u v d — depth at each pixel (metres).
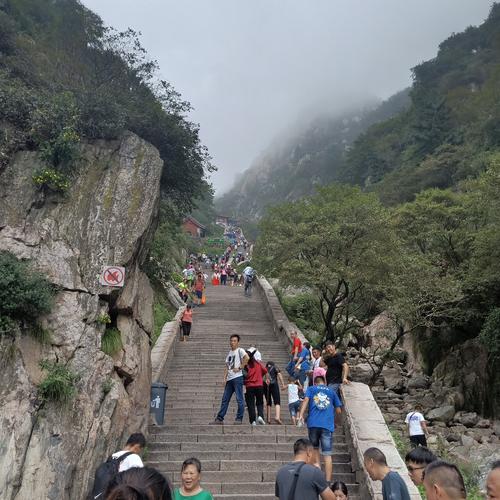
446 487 3.46
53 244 9.40
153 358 15.80
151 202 11.00
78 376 7.85
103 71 14.29
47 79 12.45
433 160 53.28
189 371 17.06
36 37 14.42
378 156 76.12
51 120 10.54
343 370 10.95
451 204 28.59
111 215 10.41
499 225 20.73
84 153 11.01
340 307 23.98
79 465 7.25
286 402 13.96
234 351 11.17
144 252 11.43
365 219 20.81
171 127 13.41
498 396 20.31
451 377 22.62
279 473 5.67
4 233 9.09
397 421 18.39
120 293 9.91
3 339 7.45
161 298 25.38
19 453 6.54
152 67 14.67
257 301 30.05
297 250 21.50
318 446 8.62
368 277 20.72
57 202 10.09
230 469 9.23
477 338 20.80
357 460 8.88
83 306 8.98
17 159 10.20
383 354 25.05
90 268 9.57
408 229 27.05
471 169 48.12
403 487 5.20
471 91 72.06
